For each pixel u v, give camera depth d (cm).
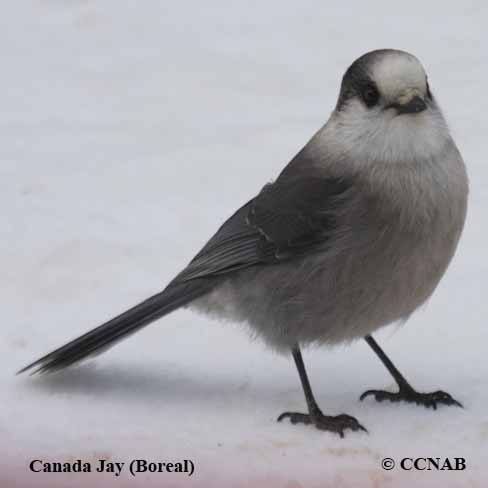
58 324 1228
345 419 1043
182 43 2073
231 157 1642
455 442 1017
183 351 1194
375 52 1050
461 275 1299
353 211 1038
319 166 1079
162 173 1603
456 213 1037
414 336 1209
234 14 2175
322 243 1051
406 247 1028
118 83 1953
